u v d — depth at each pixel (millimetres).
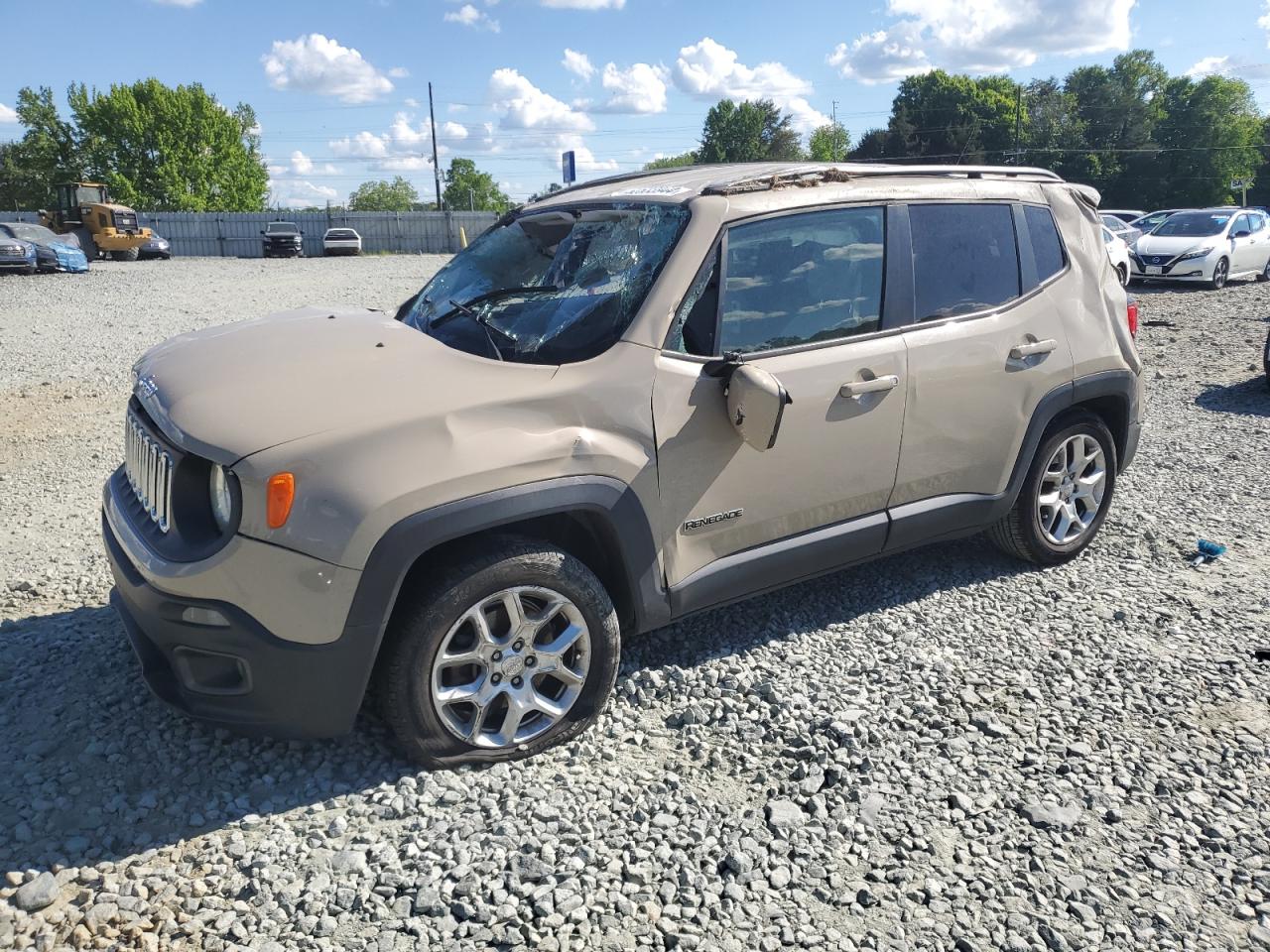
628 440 3213
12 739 3225
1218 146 93125
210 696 2869
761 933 2455
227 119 75562
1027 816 2902
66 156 73875
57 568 4797
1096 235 4758
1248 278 21562
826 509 3795
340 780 3029
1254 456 6891
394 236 51094
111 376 10289
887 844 2797
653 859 2715
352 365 3117
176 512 2879
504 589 2994
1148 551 5000
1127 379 4719
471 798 2941
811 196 3719
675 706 3506
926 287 4012
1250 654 3896
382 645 2938
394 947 2377
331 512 2727
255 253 49906
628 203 3738
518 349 3303
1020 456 4387
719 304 3457
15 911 2447
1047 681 3695
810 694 3578
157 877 2582
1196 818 2902
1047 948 2422
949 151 82438
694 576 3488
